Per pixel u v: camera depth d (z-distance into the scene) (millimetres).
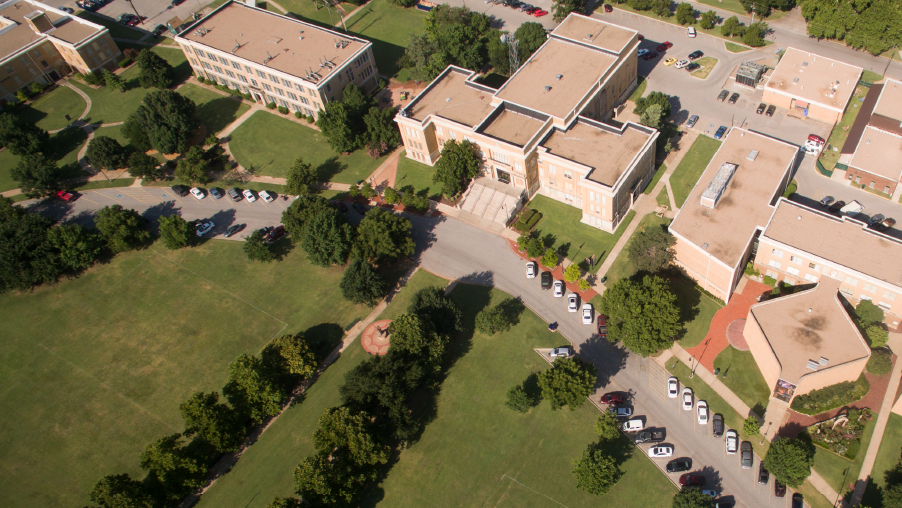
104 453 111562
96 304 134000
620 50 150625
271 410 108688
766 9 176000
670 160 144875
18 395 120562
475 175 143750
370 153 155625
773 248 114125
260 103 177000
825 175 136125
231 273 136750
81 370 123438
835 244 110750
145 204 153000
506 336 120000
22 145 160500
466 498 101062
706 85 162375
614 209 127688
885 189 129500
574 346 117438
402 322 111062
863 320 107438
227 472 107500
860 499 94688
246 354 120250
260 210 148375
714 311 118625
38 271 133500
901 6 153000
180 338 126500
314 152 161000
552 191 141250
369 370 108625
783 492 96438
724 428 104125
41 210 153625
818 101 145375
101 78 187125
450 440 107562
